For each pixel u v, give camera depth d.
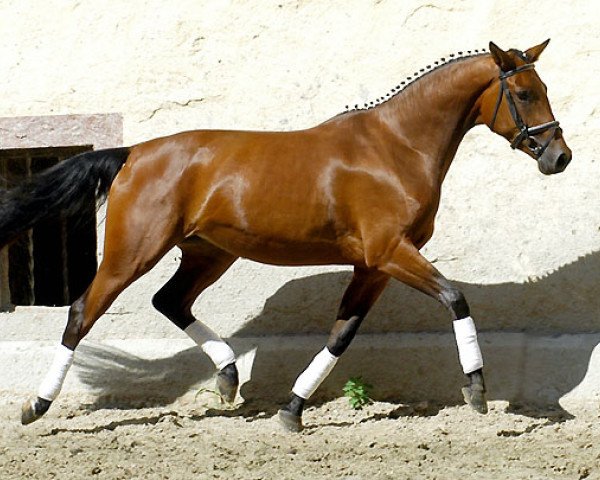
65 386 11.52
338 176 9.78
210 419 10.73
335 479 8.28
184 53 11.79
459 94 9.88
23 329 11.74
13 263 13.64
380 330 11.49
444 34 11.51
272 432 10.15
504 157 11.38
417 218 9.71
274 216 9.84
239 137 10.10
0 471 8.62
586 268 11.20
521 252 11.34
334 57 11.62
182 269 10.85
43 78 11.95
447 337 11.21
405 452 9.16
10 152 12.25
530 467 8.59
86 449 9.41
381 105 10.09
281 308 11.60
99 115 11.84
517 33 11.42
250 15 11.73
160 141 10.14
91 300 10.05
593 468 8.51
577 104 11.28
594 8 11.27
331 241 9.95
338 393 11.23
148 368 11.48
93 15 11.93
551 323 11.28
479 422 10.35
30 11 12.02
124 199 9.96
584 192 11.23
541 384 10.89
